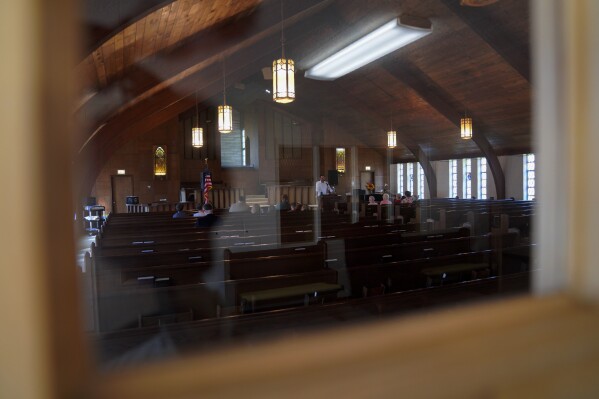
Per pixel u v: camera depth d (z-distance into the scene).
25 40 0.49
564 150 0.87
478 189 13.68
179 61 5.41
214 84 8.41
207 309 2.92
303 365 0.62
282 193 15.68
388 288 3.51
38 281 0.50
